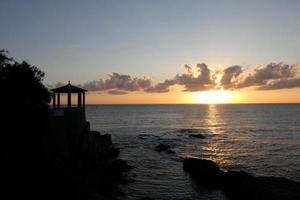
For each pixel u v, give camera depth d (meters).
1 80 26.52
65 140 33.88
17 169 22.75
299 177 41.88
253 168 47.12
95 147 42.22
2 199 19.67
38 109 28.81
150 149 63.81
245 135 90.94
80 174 31.03
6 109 25.11
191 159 44.59
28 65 31.73
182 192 34.00
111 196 29.75
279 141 77.81
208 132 99.50
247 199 30.06
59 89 42.09
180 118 181.12
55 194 22.33
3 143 23.78
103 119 171.75
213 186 36.12
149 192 33.78
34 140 28.22
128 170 42.75
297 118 170.25
